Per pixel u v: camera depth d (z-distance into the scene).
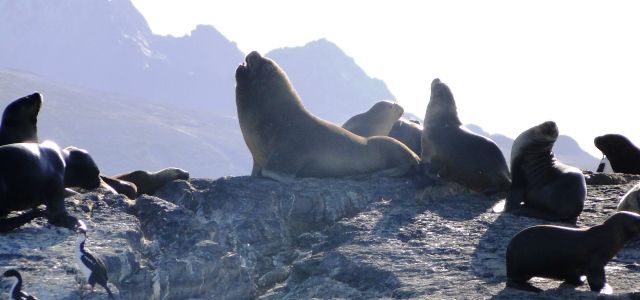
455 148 27.30
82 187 24.20
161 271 19.72
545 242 16.56
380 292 17.97
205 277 20.64
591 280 16.23
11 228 19.02
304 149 27.86
